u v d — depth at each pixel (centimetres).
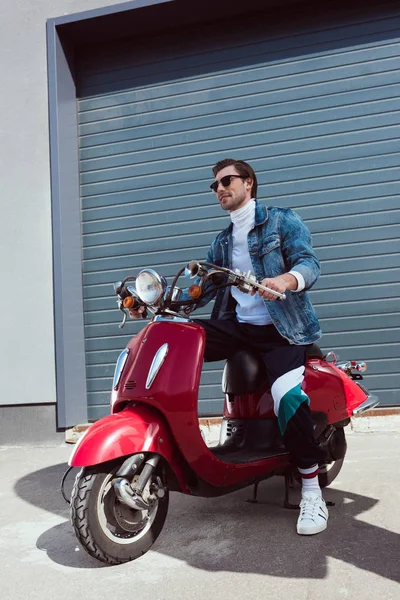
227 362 284
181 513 297
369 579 206
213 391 521
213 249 304
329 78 519
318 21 525
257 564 226
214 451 268
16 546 272
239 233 289
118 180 568
